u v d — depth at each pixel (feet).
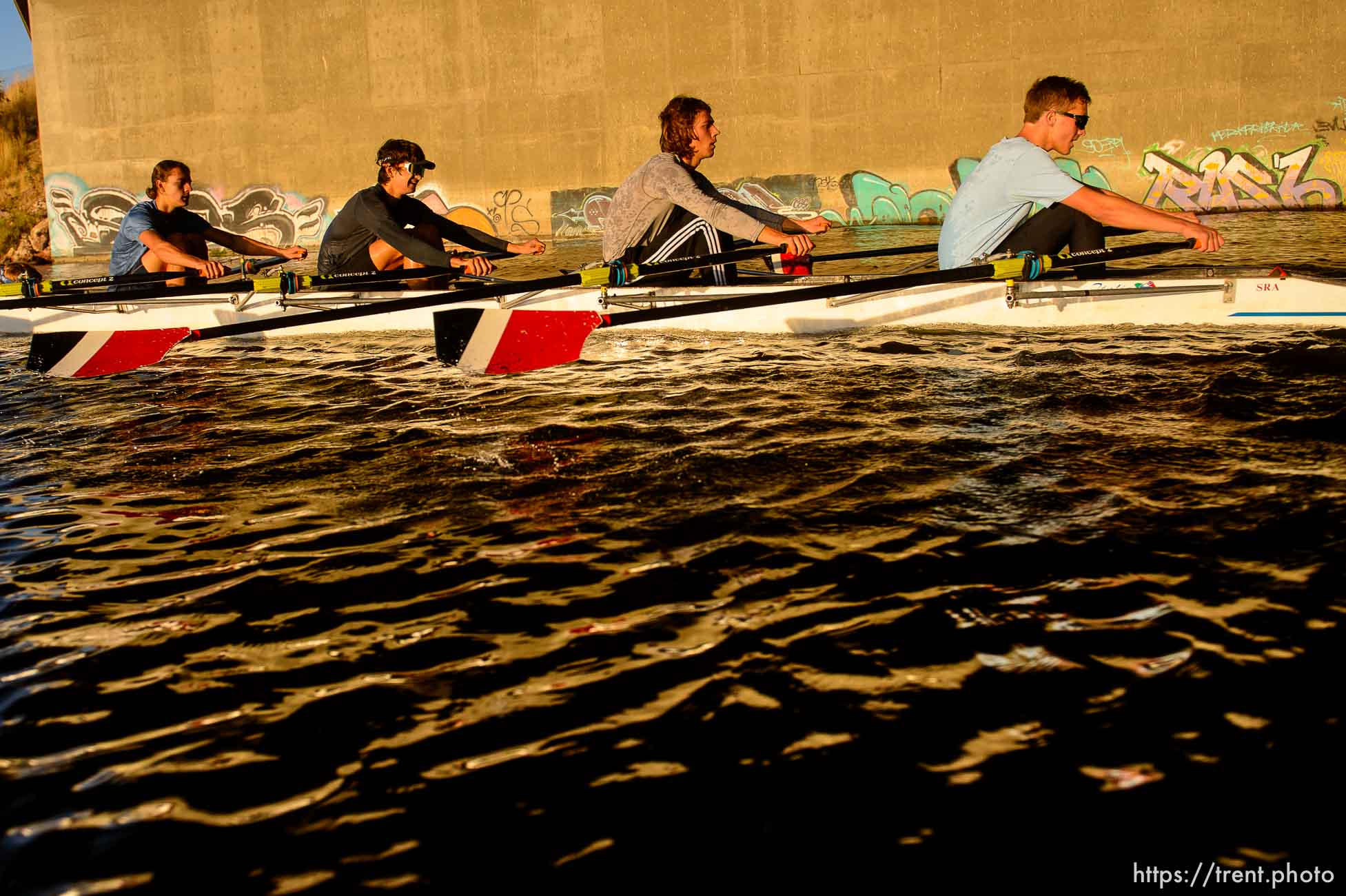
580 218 54.03
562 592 7.57
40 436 13.04
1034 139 15.47
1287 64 43.88
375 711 6.09
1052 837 4.81
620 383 14.73
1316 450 9.84
